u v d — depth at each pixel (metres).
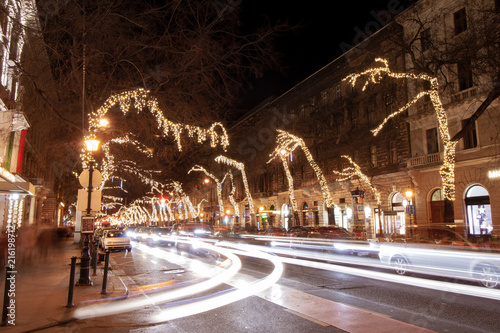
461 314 6.95
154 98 15.59
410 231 12.68
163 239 29.09
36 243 25.48
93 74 15.61
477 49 16.89
